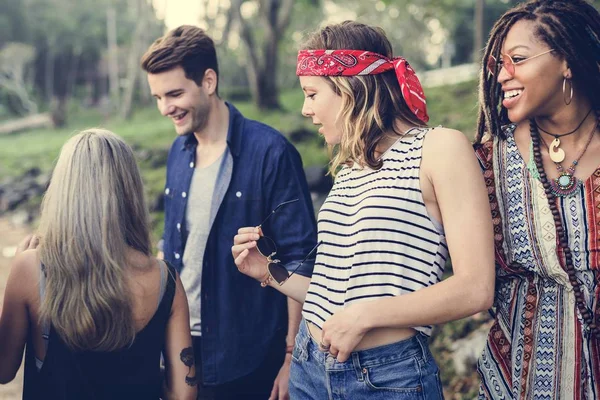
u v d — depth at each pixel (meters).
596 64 1.85
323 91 1.92
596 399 1.84
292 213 2.78
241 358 2.80
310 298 1.95
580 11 1.84
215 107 2.89
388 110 1.89
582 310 1.84
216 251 2.82
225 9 23.59
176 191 2.95
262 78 16.67
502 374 2.00
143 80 37.62
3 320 2.04
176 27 2.87
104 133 2.08
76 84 53.56
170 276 2.13
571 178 1.87
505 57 1.89
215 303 2.82
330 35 1.91
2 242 9.77
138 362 2.05
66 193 1.98
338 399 1.85
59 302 1.94
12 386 4.57
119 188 2.03
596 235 1.83
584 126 1.90
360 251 1.81
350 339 1.75
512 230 1.94
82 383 1.98
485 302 1.70
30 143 23.83
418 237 1.78
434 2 21.11
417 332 1.82
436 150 1.77
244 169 2.82
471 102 11.81
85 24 51.19
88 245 1.95
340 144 1.95
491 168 2.00
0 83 48.81
